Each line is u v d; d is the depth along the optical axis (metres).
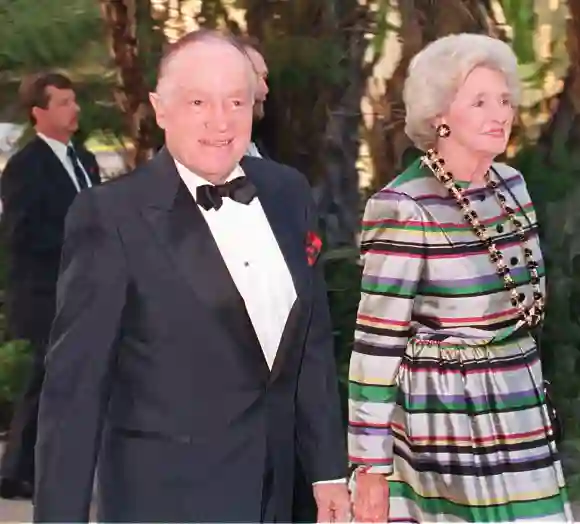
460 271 2.06
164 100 1.80
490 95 2.05
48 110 3.74
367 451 2.09
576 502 3.83
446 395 2.06
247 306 1.83
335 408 2.06
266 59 4.62
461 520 2.06
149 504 1.78
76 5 5.59
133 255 1.73
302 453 2.06
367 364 2.08
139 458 1.78
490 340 2.08
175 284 1.74
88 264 1.72
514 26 4.56
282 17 4.69
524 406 2.08
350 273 4.68
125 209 1.75
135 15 4.81
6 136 5.05
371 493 2.09
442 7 4.60
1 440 4.33
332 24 4.66
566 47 4.39
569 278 4.37
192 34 1.83
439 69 2.07
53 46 5.67
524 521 2.05
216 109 1.77
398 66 4.66
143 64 4.83
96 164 4.25
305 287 1.91
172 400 1.77
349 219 4.70
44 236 3.68
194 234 1.77
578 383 4.29
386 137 4.68
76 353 1.71
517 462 2.05
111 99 5.27
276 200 1.96
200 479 1.78
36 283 3.69
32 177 3.66
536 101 4.52
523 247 2.12
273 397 1.85
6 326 3.79
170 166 1.81
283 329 1.87
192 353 1.76
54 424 1.71
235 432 1.80
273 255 1.89
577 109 4.40
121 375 1.78
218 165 1.78
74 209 1.77
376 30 4.66
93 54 5.50
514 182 2.19
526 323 2.10
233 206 1.86
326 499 2.04
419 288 2.10
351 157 4.70
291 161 4.66
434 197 2.07
